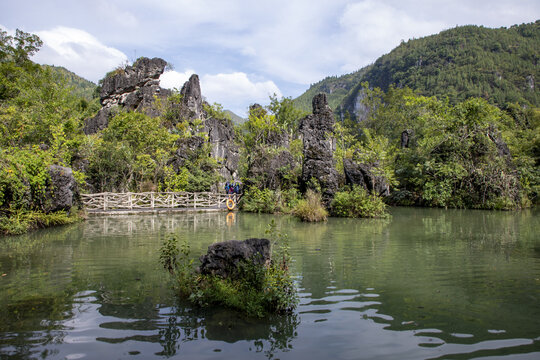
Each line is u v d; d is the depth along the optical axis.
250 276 4.71
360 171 17.69
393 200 23.77
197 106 33.31
